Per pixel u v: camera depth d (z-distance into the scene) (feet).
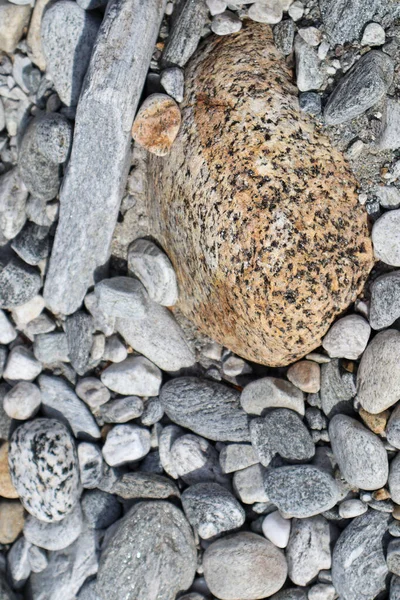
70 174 2.77
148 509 2.83
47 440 2.88
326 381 2.74
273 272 2.56
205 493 2.82
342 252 2.58
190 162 2.65
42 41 2.83
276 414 2.76
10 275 2.94
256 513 2.84
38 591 2.93
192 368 2.94
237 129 2.60
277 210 2.55
